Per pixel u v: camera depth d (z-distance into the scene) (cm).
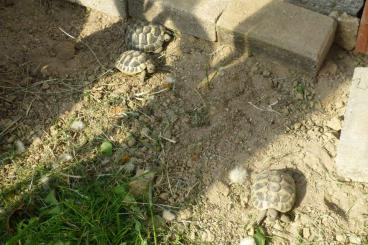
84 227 132
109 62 161
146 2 162
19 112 153
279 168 139
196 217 134
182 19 160
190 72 157
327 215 131
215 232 132
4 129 150
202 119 148
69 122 150
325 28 150
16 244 130
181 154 143
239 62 157
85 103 153
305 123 146
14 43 166
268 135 144
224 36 157
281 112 147
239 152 142
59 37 168
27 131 150
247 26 153
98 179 140
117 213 133
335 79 152
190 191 137
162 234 132
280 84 152
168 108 151
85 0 170
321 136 143
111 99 154
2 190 140
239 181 138
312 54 147
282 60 153
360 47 155
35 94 156
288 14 153
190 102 151
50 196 137
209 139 144
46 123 151
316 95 150
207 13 156
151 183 138
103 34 168
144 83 156
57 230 131
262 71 154
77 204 136
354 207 133
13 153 146
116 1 166
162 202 137
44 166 143
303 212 132
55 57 163
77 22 171
